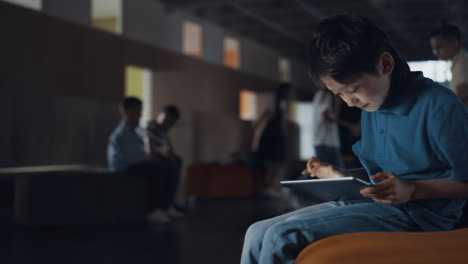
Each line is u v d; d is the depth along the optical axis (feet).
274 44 51.93
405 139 4.30
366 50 3.88
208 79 42.01
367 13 39.40
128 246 12.39
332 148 15.75
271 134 25.54
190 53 41.78
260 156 25.63
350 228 4.15
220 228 15.39
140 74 42.65
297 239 4.08
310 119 61.82
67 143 27.78
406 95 4.20
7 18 24.59
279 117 25.67
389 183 3.84
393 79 4.15
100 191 16.42
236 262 10.49
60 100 27.50
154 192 17.54
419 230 4.30
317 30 4.13
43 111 26.32
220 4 36.32
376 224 4.22
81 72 29.19
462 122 3.93
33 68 25.98
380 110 4.33
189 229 15.26
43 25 26.71
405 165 4.35
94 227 15.83
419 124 4.17
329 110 15.66
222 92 43.83
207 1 36.14
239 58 48.42
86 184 16.22
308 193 4.66
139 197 16.97
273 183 29.43
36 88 26.03
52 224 15.72
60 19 27.86
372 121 4.74
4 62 24.34
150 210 17.61
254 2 36.99
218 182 26.86
